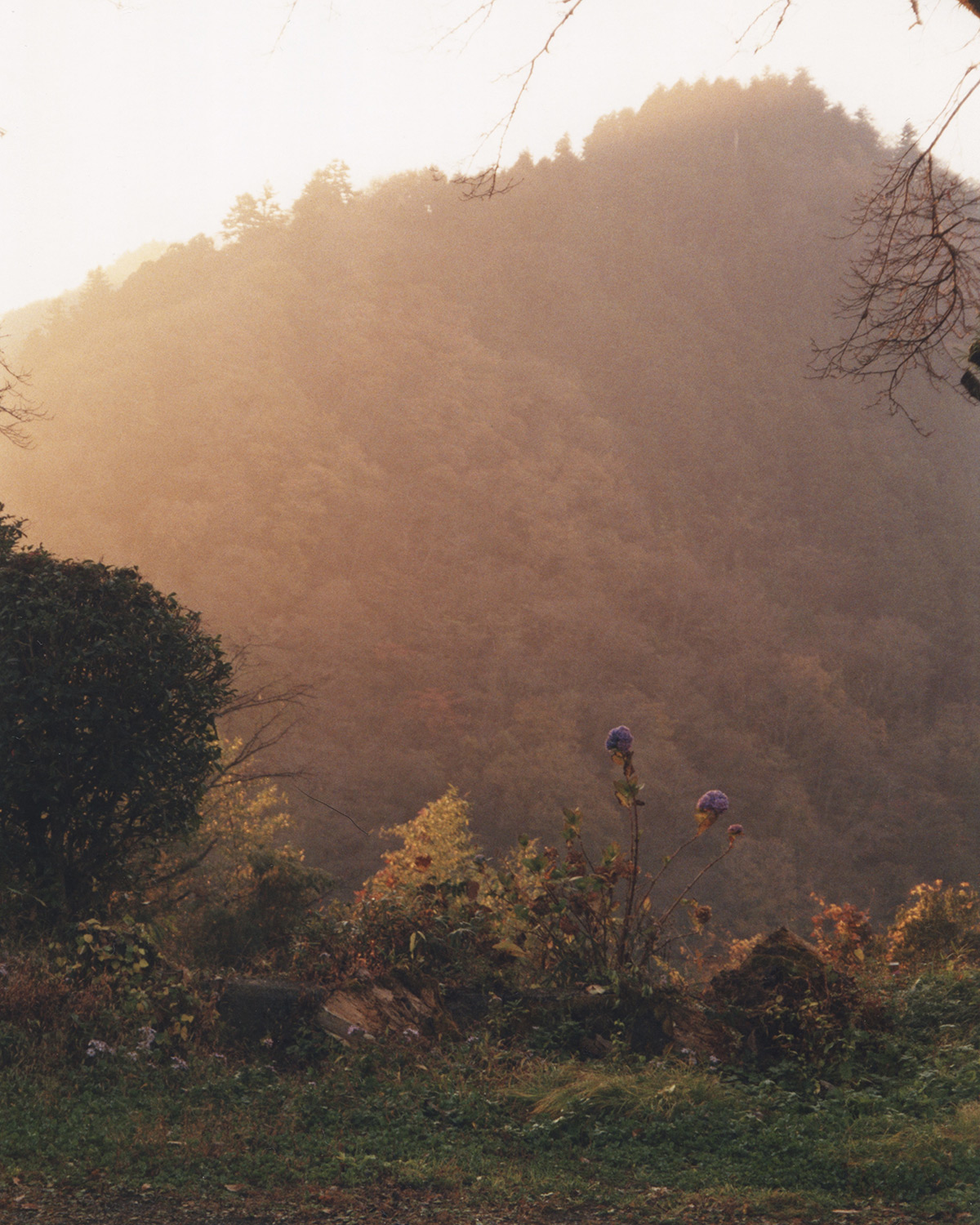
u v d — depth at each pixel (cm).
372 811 9250
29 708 639
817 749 12425
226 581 12900
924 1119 456
